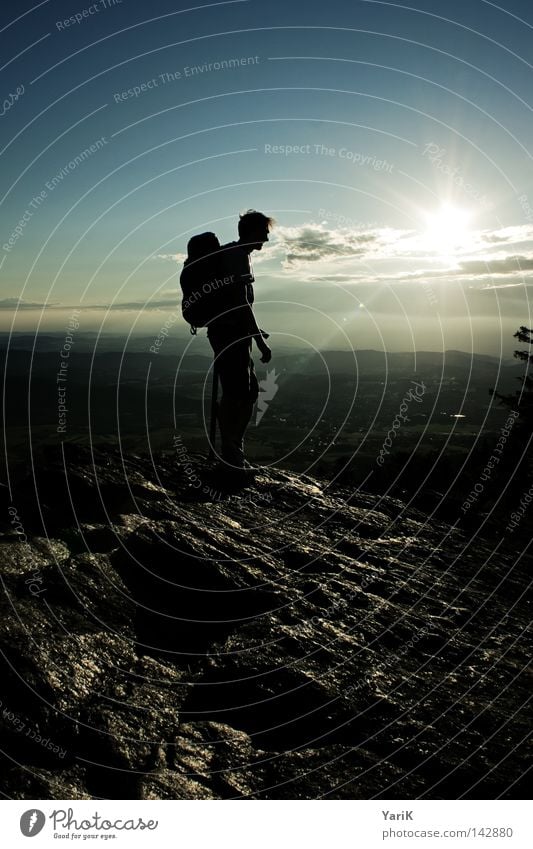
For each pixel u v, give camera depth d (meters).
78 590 3.24
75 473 4.88
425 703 2.74
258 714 2.64
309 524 5.20
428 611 3.76
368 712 2.64
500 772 2.31
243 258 5.66
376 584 4.09
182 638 3.20
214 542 4.25
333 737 2.51
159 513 4.74
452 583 4.30
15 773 2.08
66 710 2.37
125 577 3.55
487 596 4.13
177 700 2.63
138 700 2.53
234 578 3.72
